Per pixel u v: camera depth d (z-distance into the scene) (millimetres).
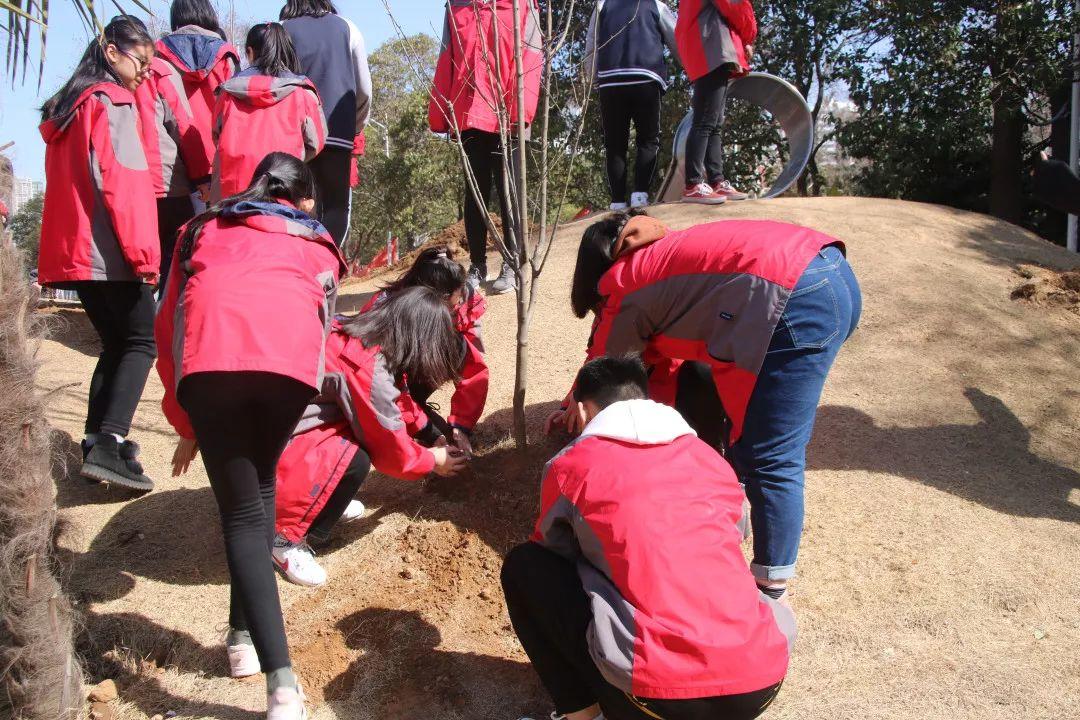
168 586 3271
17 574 2219
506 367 4660
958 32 8953
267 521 2578
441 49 5012
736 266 2684
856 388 4332
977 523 3408
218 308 2383
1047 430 4035
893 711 2580
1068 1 8562
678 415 2408
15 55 2143
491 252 7578
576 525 2287
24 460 2209
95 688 2740
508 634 2994
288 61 4125
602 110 6430
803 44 10203
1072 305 5113
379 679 2801
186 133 4480
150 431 4379
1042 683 2672
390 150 21812
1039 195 4625
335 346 3094
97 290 3699
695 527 2156
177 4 4793
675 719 2051
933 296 5168
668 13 6379
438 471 3375
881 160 9664
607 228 3059
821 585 3098
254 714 2670
